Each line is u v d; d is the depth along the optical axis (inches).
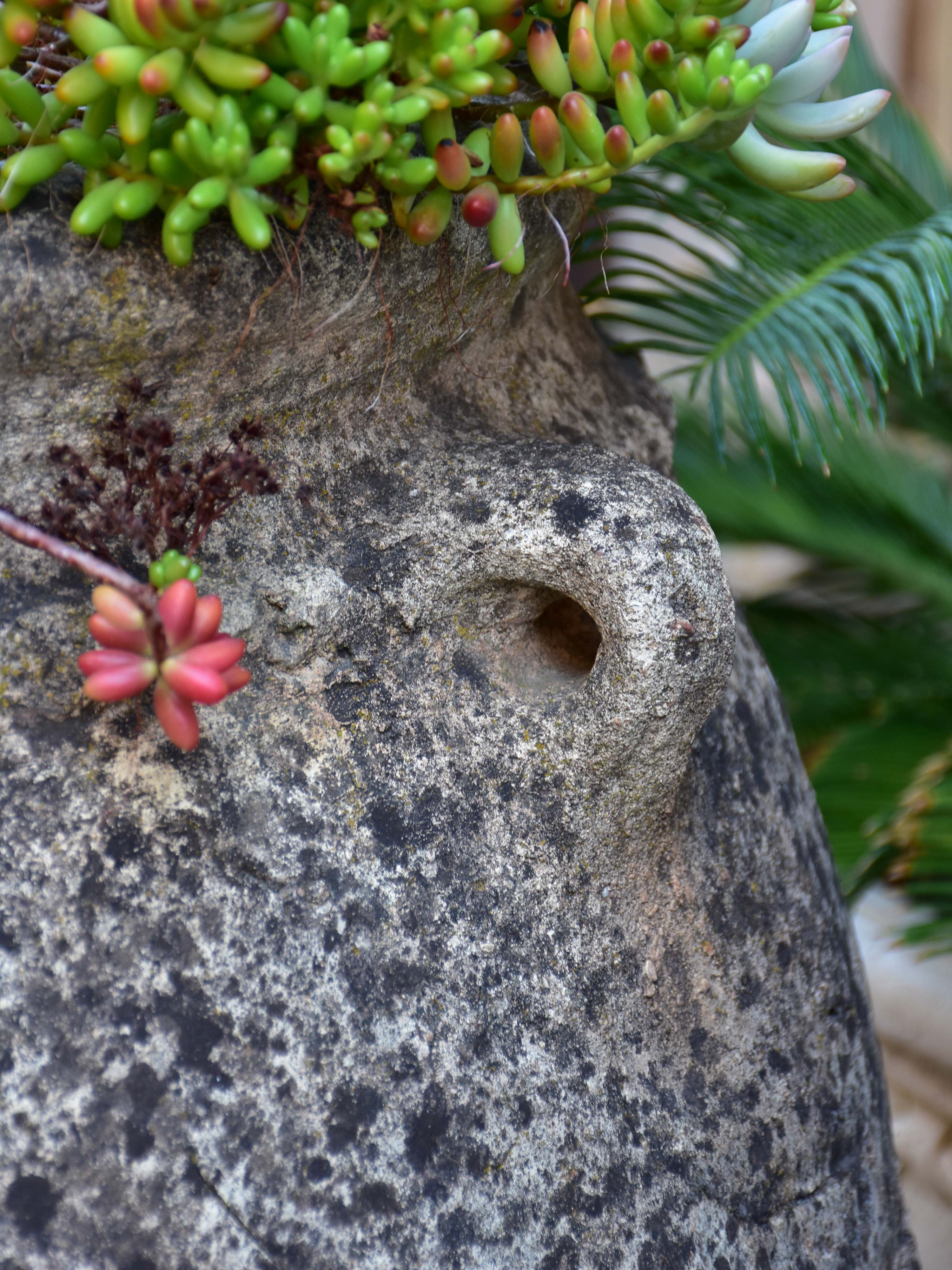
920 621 56.1
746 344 32.5
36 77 26.6
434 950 27.1
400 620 27.7
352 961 26.7
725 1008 29.1
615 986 28.2
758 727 31.0
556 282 30.6
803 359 32.2
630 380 33.0
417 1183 26.5
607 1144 27.7
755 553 76.9
